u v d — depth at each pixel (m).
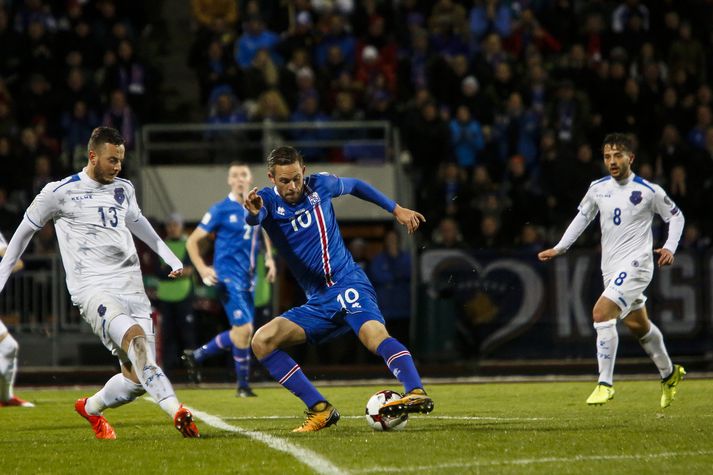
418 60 72.12
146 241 28.31
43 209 26.81
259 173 66.44
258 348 27.19
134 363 25.61
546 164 64.31
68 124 68.56
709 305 55.81
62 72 70.88
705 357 55.78
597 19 75.19
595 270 56.38
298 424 30.62
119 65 70.25
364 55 71.62
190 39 83.25
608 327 33.97
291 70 70.69
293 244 27.17
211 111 69.69
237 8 80.38
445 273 57.56
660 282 56.03
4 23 72.56
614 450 22.86
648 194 34.62
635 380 49.62
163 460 22.38
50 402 42.53
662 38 75.50
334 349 58.62
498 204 62.50
